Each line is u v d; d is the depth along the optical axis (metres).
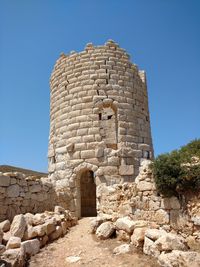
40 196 15.24
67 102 19.47
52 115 20.94
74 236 12.16
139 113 19.91
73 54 20.58
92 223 12.35
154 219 10.46
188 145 15.28
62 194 17.25
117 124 18.62
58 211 14.01
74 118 18.75
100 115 18.67
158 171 10.42
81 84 19.34
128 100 19.44
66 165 18.05
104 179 17.08
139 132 19.30
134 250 9.26
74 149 18.11
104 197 14.05
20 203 13.52
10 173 13.28
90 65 19.70
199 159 10.44
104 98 18.84
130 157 17.88
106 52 20.11
